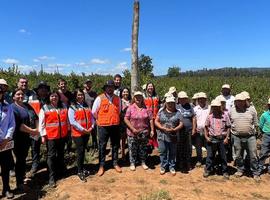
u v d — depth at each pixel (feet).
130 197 23.57
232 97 31.27
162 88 81.15
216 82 106.01
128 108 28.04
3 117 22.38
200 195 24.21
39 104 27.43
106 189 24.70
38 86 27.63
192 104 31.22
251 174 28.76
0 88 22.12
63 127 25.89
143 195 23.81
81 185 25.25
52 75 74.28
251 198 24.32
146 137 27.96
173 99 27.27
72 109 26.16
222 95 31.50
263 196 24.81
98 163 30.50
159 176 27.07
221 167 28.71
